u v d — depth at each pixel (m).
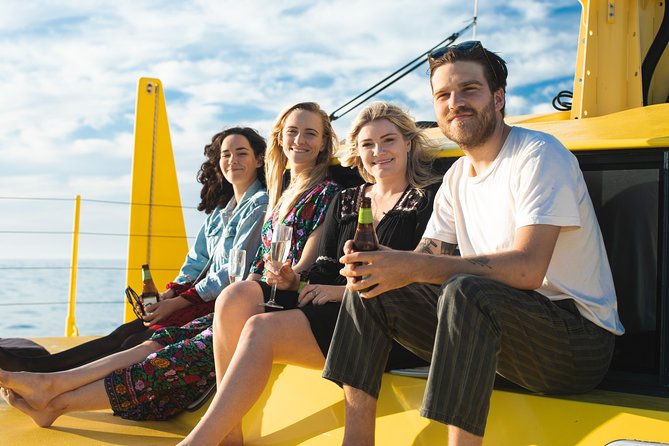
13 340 4.07
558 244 2.51
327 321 2.83
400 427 2.60
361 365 2.45
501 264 2.31
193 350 3.36
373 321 2.45
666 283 2.56
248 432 3.02
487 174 2.63
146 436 3.20
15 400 3.34
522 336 2.27
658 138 2.70
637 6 3.54
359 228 2.53
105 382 3.33
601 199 2.89
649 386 2.59
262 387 2.67
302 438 2.80
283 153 3.99
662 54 3.64
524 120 3.82
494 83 2.62
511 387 2.57
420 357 2.67
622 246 2.84
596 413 2.31
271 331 2.72
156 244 6.01
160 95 6.16
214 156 4.62
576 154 2.91
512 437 2.38
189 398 3.45
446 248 2.90
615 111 3.56
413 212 3.21
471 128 2.60
